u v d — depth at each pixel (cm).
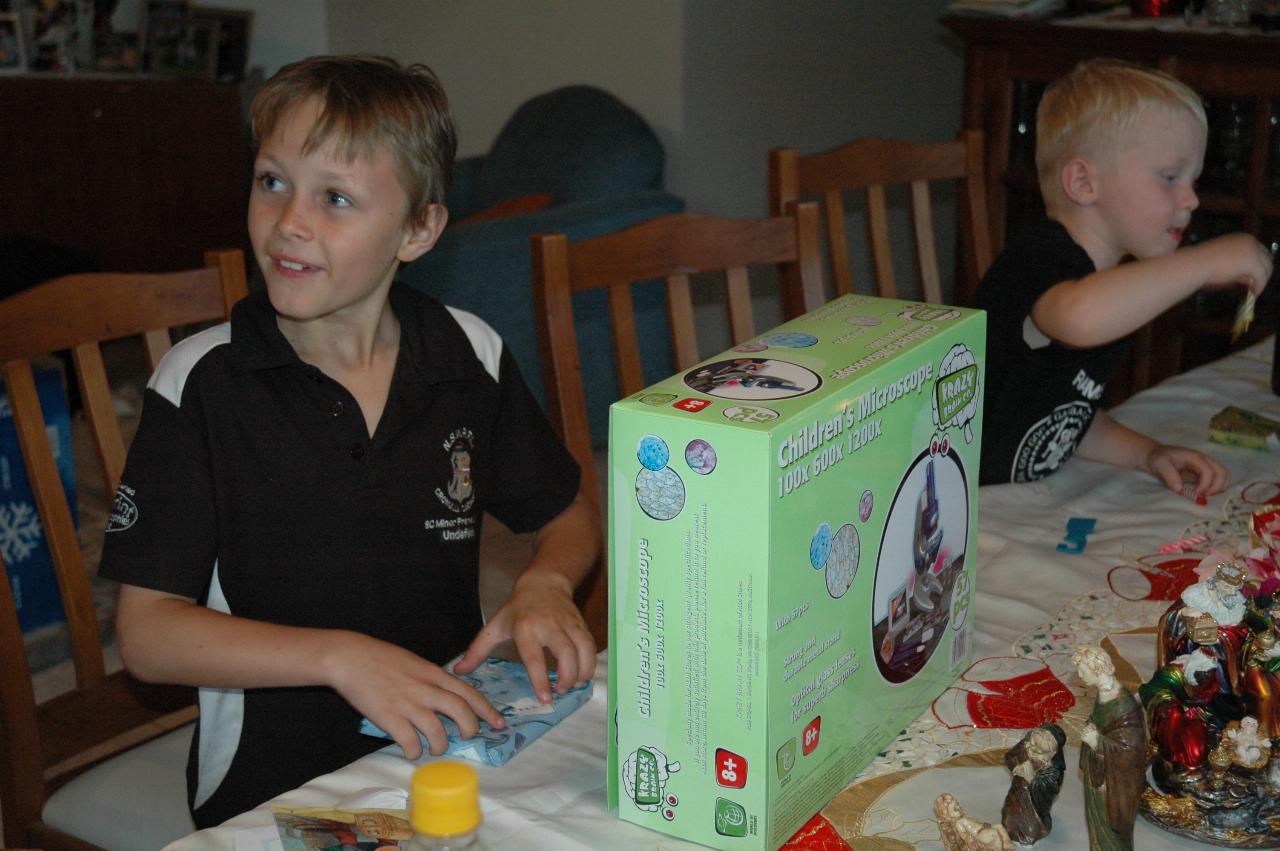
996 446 132
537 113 356
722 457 62
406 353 107
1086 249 141
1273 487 122
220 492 100
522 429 117
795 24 373
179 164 420
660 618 67
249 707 106
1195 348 256
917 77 412
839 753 74
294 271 95
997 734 82
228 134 428
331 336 103
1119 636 94
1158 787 73
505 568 260
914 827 73
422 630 110
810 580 67
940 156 197
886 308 83
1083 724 83
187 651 91
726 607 65
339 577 105
